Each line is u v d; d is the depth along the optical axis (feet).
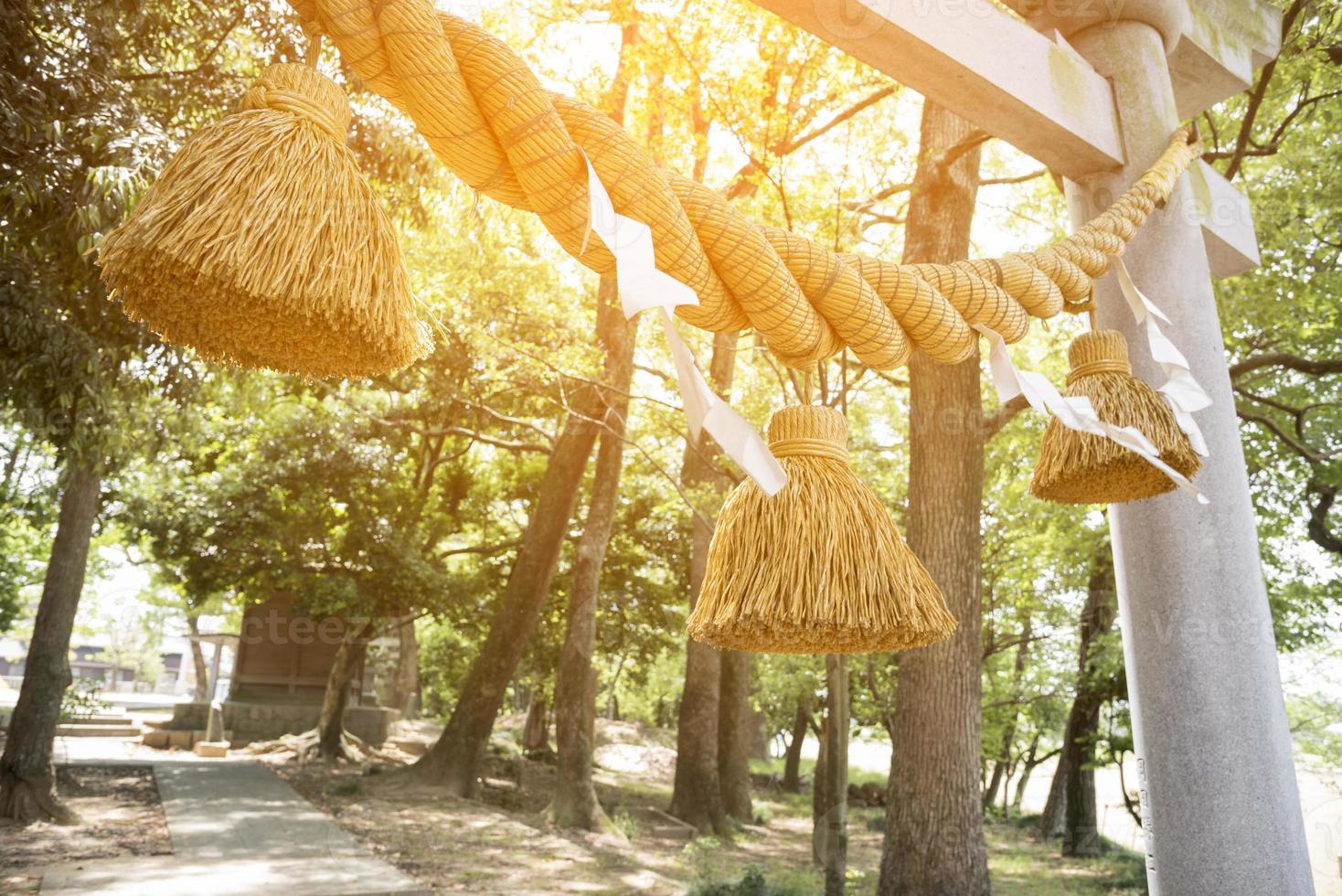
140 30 16.10
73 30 14.21
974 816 18.98
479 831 32.91
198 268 2.51
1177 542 6.75
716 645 3.92
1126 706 37.45
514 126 2.65
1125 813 49.49
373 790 38.88
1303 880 6.29
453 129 2.68
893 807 19.49
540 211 2.84
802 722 66.33
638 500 54.29
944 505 19.99
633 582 54.39
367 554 39.88
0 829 25.95
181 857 24.36
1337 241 25.20
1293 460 29.94
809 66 18.54
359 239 2.74
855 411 42.57
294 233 2.58
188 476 37.52
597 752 68.80
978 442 20.47
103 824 28.30
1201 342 7.02
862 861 32.42
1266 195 25.45
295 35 15.83
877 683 46.65
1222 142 24.99
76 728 52.49
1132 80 7.29
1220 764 6.38
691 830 38.24
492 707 41.70
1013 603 47.06
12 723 27.99
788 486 3.67
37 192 12.81
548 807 38.22
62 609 28.32
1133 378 5.40
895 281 3.54
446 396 38.11
